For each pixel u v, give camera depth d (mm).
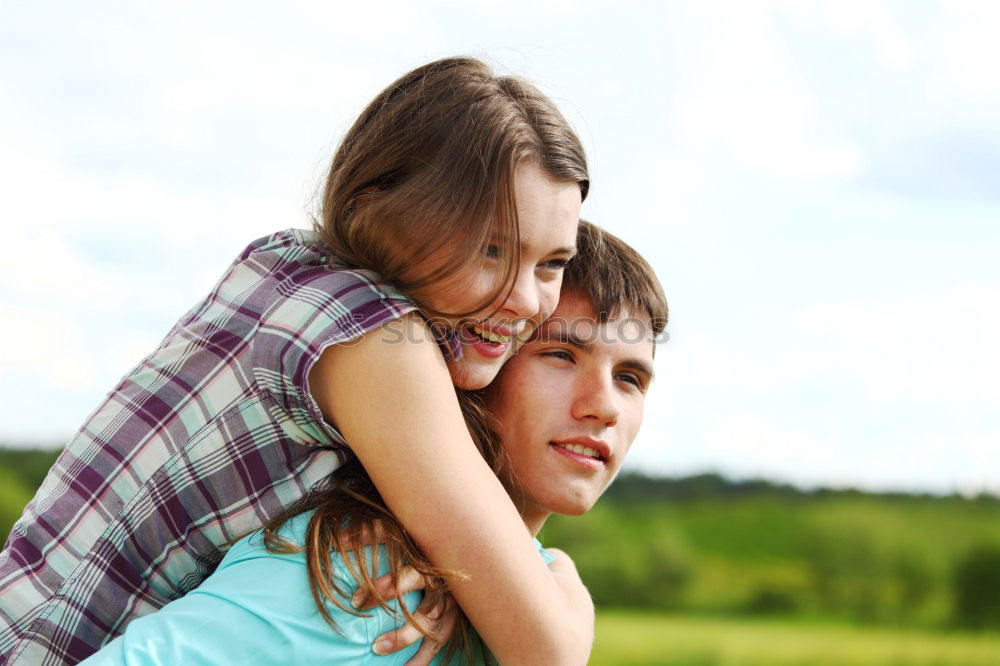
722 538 20594
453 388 1629
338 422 1575
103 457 1755
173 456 1689
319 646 1458
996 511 20844
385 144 1688
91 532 1721
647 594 20234
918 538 20609
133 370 1834
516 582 1523
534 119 1688
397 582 1520
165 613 1485
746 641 18688
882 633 20094
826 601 20641
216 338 1731
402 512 1535
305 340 1555
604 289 1861
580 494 1847
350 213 1706
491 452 1836
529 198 1630
